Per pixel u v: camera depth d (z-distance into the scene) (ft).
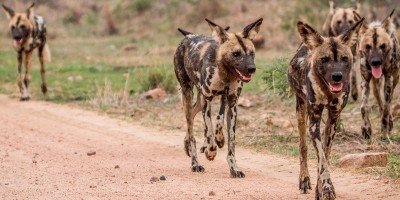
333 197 60.80
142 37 235.40
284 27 195.83
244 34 73.92
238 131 100.78
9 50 209.87
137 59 183.11
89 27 266.57
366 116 92.22
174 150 90.68
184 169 79.41
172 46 202.28
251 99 123.54
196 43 79.56
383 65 92.32
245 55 72.79
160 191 67.92
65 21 274.77
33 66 176.96
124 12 261.44
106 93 130.00
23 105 129.49
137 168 79.77
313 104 61.72
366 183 70.08
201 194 66.33
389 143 89.71
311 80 61.46
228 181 72.33
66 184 71.67
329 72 59.57
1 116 118.01
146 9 258.78
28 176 75.72
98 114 118.32
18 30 134.21
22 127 107.76
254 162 82.17
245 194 66.03
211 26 74.23
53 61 187.11
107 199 65.05
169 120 111.75
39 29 138.00
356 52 115.14
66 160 84.43
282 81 100.12
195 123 107.55
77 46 222.28
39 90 146.00
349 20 123.24
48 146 93.20
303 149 66.90
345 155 79.97
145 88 136.26
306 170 67.05
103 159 85.10
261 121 106.83
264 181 72.33
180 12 245.24
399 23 119.44
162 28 239.91
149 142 95.86
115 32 252.83
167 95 131.95
